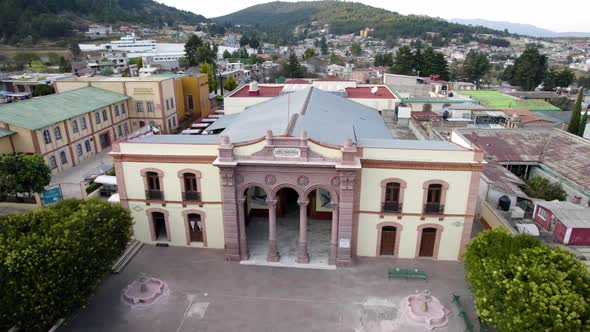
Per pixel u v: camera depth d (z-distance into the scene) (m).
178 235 29.38
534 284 17.33
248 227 32.25
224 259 28.12
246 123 34.41
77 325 22.09
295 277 26.11
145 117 61.72
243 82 125.31
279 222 32.84
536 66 115.38
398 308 23.31
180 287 25.28
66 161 48.19
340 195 24.97
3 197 37.12
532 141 44.88
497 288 18.69
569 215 29.62
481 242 22.17
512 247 20.91
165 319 22.62
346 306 23.50
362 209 26.59
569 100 94.44
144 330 21.80
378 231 27.16
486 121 58.53
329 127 29.84
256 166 24.84
